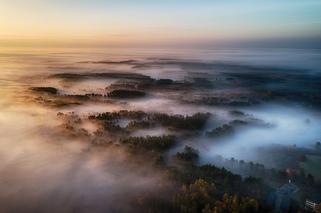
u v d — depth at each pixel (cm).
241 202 3766
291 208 3741
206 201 3834
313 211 3681
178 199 3894
